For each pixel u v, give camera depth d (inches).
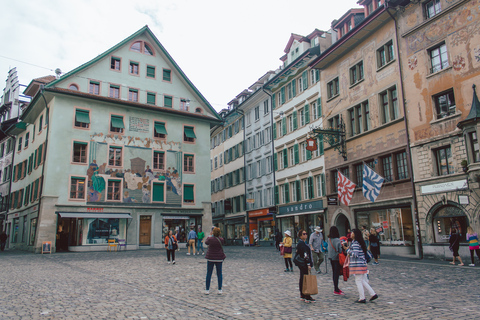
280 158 1513.3
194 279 494.3
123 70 1350.9
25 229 1347.2
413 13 866.1
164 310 305.4
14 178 1606.8
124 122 1305.4
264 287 426.9
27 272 578.6
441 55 804.0
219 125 1536.7
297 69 1387.8
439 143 781.3
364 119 1026.1
